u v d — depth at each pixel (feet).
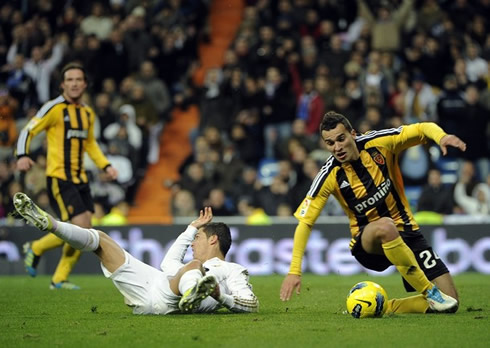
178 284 69.00
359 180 74.95
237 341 58.03
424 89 192.65
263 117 192.44
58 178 106.73
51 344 58.13
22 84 205.05
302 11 210.79
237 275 74.18
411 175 180.86
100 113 191.52
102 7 217.15
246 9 224.94
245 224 160.66
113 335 61.46
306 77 199.11
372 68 193.88
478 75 201.87
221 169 182.09
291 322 68.03
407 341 57.88
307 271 159.74
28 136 105.50
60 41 208.03
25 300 94.53
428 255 76.79
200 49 233.55
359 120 186.39
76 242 69.51
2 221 168.76
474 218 161.79
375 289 71.82
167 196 200.95
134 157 187.83
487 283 121.29
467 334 61.11
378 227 71.87
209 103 197.57
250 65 199.52
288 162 172.65
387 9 207.21
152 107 195.62
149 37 209.97
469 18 216.74
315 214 73.56
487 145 189.98
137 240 161.27
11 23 220.43
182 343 57.52
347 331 62.59
